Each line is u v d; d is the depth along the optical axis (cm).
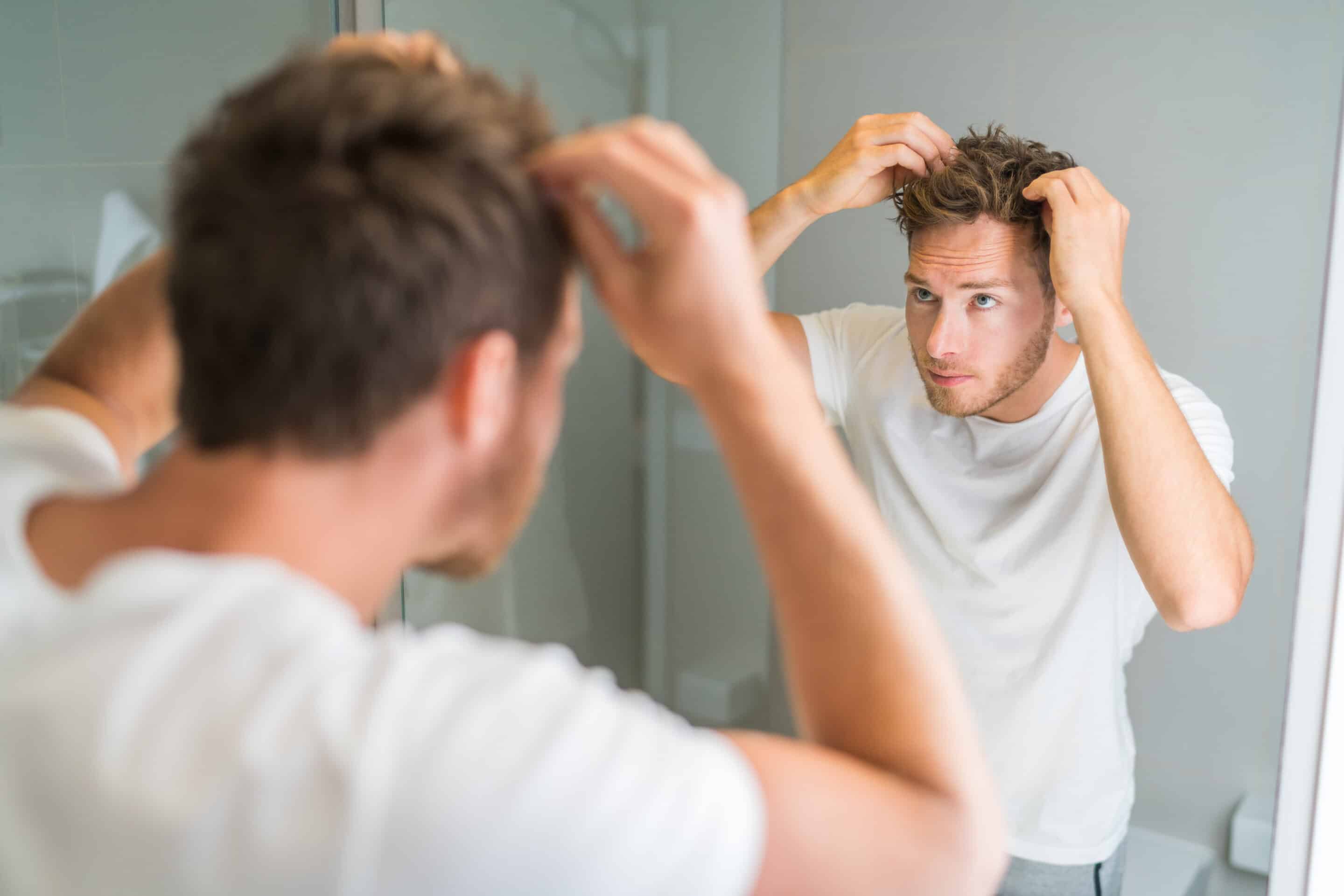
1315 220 98
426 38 45
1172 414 87
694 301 36
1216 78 101
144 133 111
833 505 37
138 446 52
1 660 32
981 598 112
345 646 32
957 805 34
